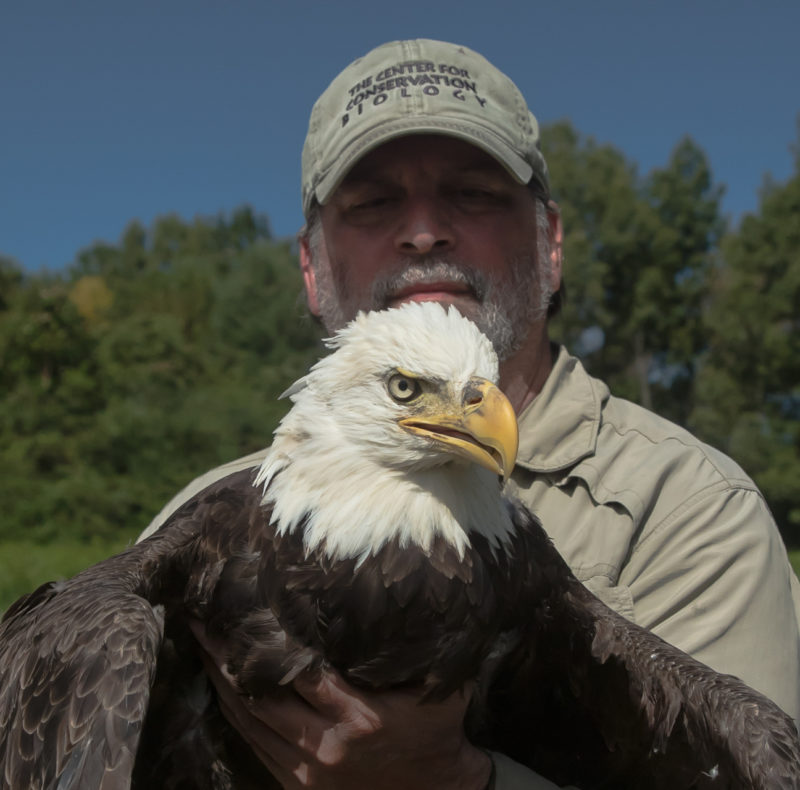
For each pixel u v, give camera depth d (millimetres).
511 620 853
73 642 755
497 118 1006
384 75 1012
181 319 14992
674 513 948
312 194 1047
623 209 9406
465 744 843
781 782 758
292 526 818
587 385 1010
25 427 8992
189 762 856
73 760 720
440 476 826
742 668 905
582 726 903
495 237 1011
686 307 9570
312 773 814
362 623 807
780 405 8336
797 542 7699
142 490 8273
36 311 10227
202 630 836
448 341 821
